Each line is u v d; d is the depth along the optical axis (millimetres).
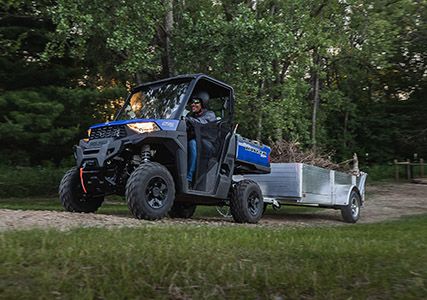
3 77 16094
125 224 6695
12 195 16859
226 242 5062
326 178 12281
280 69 19547
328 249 4949
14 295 3105
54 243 4508
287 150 13523
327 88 29266
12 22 16750
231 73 14023
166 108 8281
